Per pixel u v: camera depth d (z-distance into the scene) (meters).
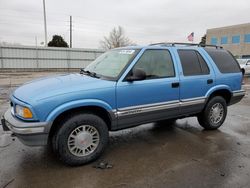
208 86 4.56
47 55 23.86
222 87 4.77
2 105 7.04
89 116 3.28
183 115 4.36
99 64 4.20
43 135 2.96
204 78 4.48
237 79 5.10
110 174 3.09
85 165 3.34
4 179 2.92
